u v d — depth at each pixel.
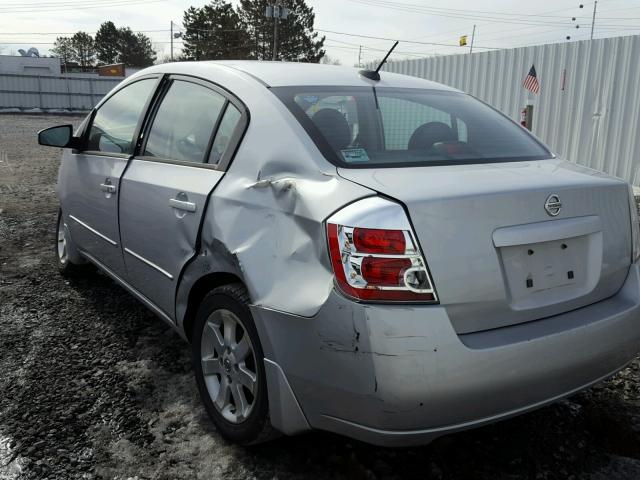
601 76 10.12
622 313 2.33
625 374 3.23
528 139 2.96
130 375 3.17
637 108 9.58
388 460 2.48
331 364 1.97
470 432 2.68
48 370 3.21
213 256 2.50
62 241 4.67
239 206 2.42
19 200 8.14
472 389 1.94
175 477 2.37
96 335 3.66
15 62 52.75
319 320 1.98
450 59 13.34
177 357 3.38
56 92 39.25
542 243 2.18
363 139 2.46
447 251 1.96
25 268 4.98
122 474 2.39
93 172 3.76
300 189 2.20
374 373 1.88
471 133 2.82
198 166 2.81
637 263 2.53
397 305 1.90
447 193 2.02
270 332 2.17
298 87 2.73
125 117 3.68
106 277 4.75
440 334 1.91
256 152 2.50
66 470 2.40
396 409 1.89
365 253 1.91
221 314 2.52
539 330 2.11
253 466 2.44
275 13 45.66
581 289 2.30
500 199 2.08
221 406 2.58
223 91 2.86
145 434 2.65
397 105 2.83
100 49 86.06
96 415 2.79
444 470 2.42
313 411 2.10
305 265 2.08
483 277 2.02
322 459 2.48
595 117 10.30
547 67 11.07
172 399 2.95
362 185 2.08
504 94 12.10
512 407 2.07
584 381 2.27
